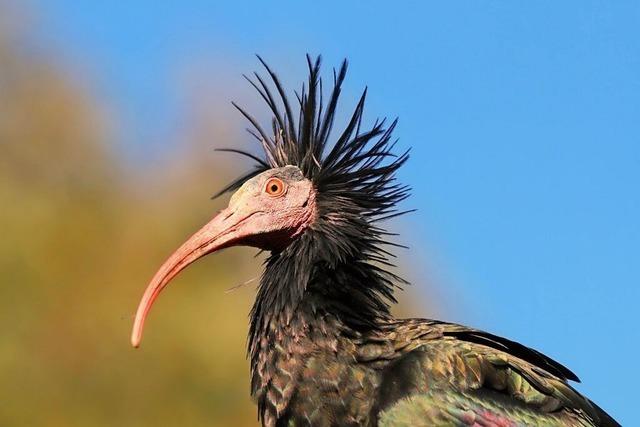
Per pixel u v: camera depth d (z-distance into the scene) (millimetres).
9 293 19922
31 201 21031
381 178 12984
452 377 11961
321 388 12008
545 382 12266
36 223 20734
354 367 12055
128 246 20844
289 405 12094
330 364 12062
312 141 13070
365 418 11922
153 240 21000
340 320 12242
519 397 12062
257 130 14398
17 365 19500
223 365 19516
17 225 20656
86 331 19938
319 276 12500
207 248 12906
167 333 19641
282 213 12875
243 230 12898
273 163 13328
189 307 19812
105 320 20031
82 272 20422
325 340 12148
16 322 19781
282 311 12406
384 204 12953
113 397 19531
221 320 19781
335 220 12781
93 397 19547
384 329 12375
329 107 13125
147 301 12859
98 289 20312
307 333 12211
